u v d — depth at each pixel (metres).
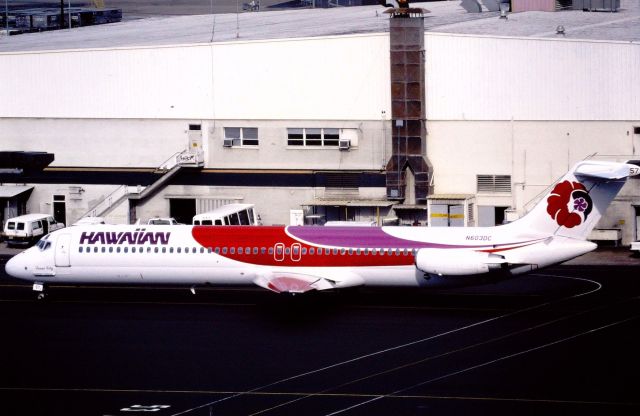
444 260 174.75
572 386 134.25
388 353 152.00
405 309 182.00
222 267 185.38
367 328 167.75
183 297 196.75
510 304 185.00
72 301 193.62
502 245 176.88
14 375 143.50
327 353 152.62
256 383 138.12
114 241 189.12
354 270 181.12
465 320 172.50
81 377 142.00
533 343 156.38
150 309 185.12
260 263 184.00
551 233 176.75
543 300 188.50
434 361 147.25
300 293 178.75
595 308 180.25
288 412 126.12
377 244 180.62
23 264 191.75
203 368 145.62
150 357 151.88
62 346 159.00
